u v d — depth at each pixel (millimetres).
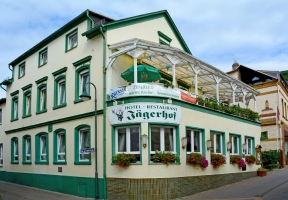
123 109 13789
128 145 13750
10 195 16094
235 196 13977
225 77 19062
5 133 24172
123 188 13398
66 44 18000
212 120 17391
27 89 21734
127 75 14945
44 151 19359
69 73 17359
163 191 13352
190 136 15656
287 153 34031
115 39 15562
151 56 15617
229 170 18406
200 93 22828
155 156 13547
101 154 14469
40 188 18766
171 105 14219
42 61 20688
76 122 16359
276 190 15023
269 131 30453
